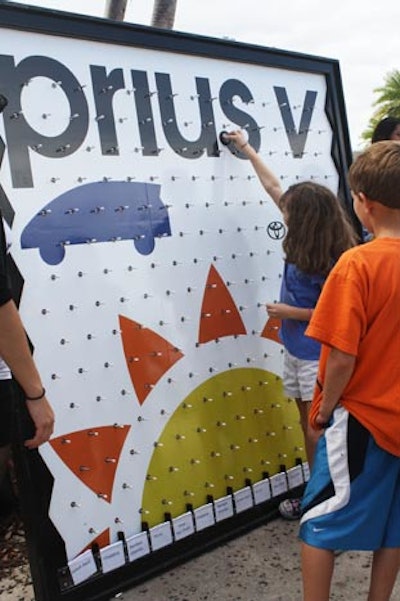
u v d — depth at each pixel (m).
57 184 2.50
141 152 2.78
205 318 2.96
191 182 2.95
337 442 2.07
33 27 2.47
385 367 2.02
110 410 2.60
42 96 2.50
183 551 2.79
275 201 3.10
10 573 2.83
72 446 2.48
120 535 2.60
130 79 2.78
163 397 2.78
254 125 3.24
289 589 2.62
